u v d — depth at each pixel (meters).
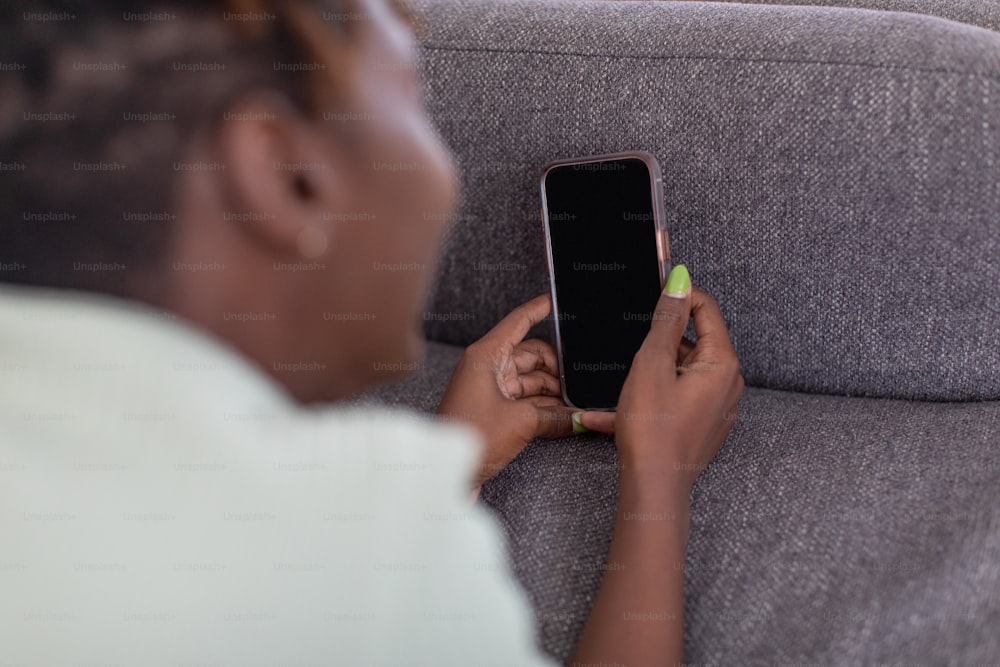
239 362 0.30
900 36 0.54
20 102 0.27
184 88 0.28
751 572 0.48
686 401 0.51
